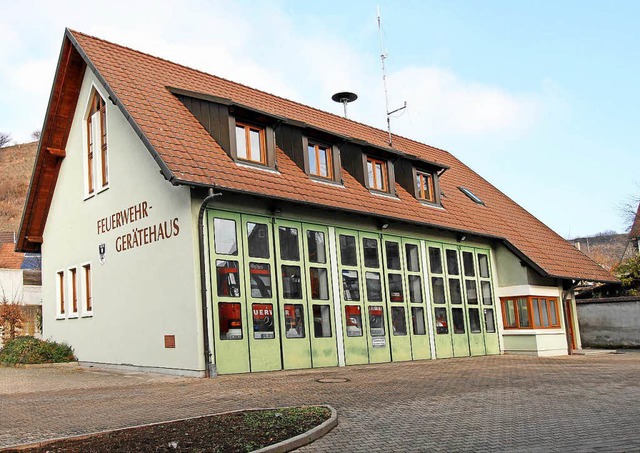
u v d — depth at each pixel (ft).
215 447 23.39
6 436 27.07
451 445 24.45
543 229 96.73
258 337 51.13
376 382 44.83
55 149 68.64
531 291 79.97
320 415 29.40
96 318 60.85
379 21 87.45
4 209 298.97
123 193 57.88
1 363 63.98
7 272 96.99
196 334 47.75
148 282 53.52
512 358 72.43
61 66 64.13
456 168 101.91
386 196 69.31
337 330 58.18
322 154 63.98
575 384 44.65
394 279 66.23
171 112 55.26
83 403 36.04
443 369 55.83
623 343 95.45
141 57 64.44
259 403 34.94
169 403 35.37
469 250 78.28
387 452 23.49
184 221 49.90
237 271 50.78
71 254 66.64
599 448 23.54
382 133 94.12
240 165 53.83
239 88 72.69
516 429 27.61
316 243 58.18
